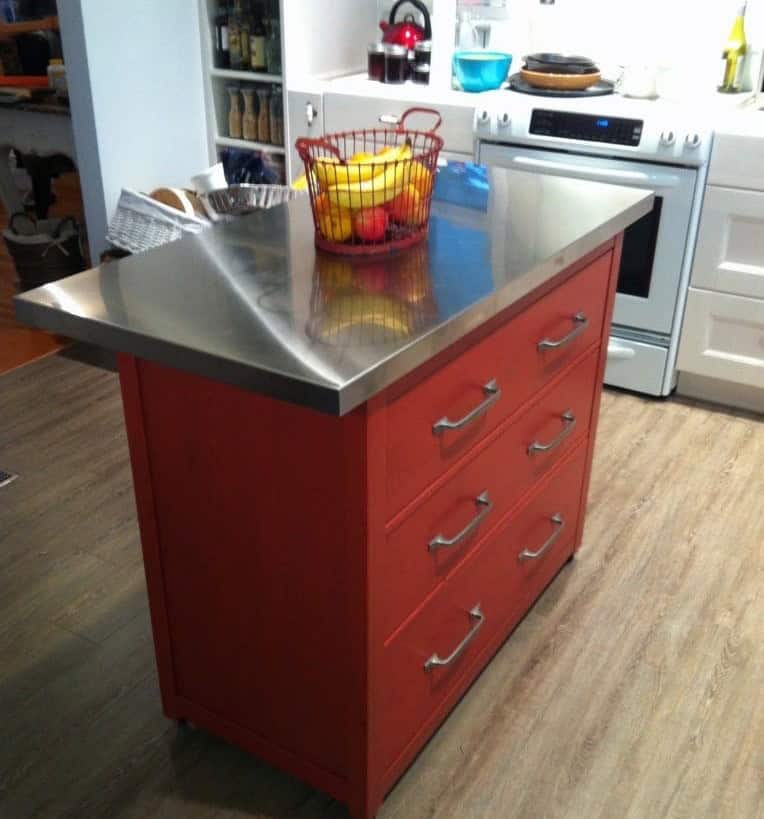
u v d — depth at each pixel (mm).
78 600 2195
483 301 1405
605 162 2908
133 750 1803
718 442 2885
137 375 1465
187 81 3604
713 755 1785
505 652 2037
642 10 3271
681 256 2895
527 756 1784
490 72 3162
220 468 1456
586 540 2412
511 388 1680
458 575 1690
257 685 1642
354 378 1149
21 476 2680
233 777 1747
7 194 4223
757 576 2277
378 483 1323
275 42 3424
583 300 1896
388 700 1562
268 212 1846
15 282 4070
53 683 1959
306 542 1420
